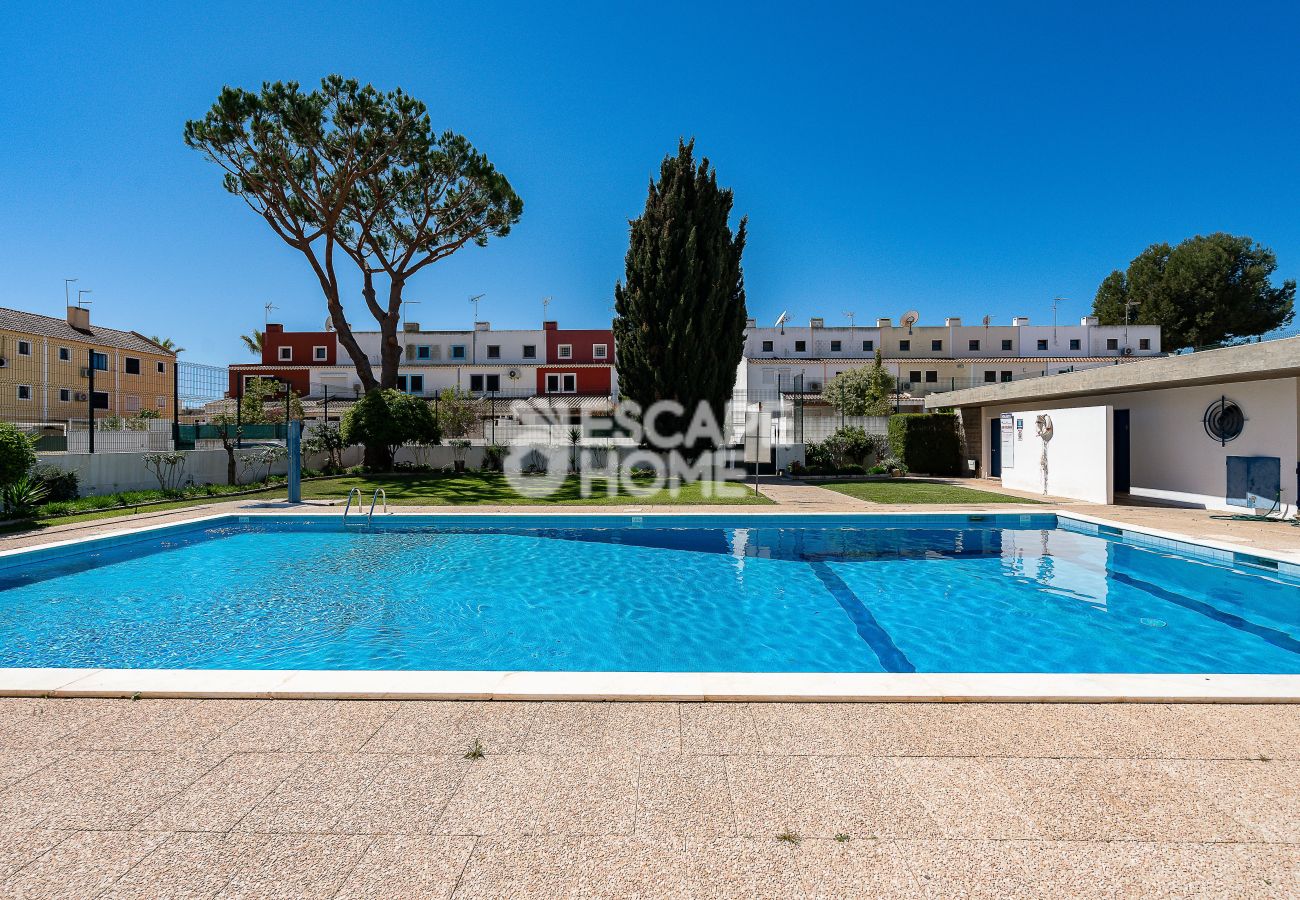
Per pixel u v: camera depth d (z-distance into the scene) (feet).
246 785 8.54
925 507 40.98
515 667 17.35
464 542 33.96
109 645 18.94
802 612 22.40
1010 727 10.33
